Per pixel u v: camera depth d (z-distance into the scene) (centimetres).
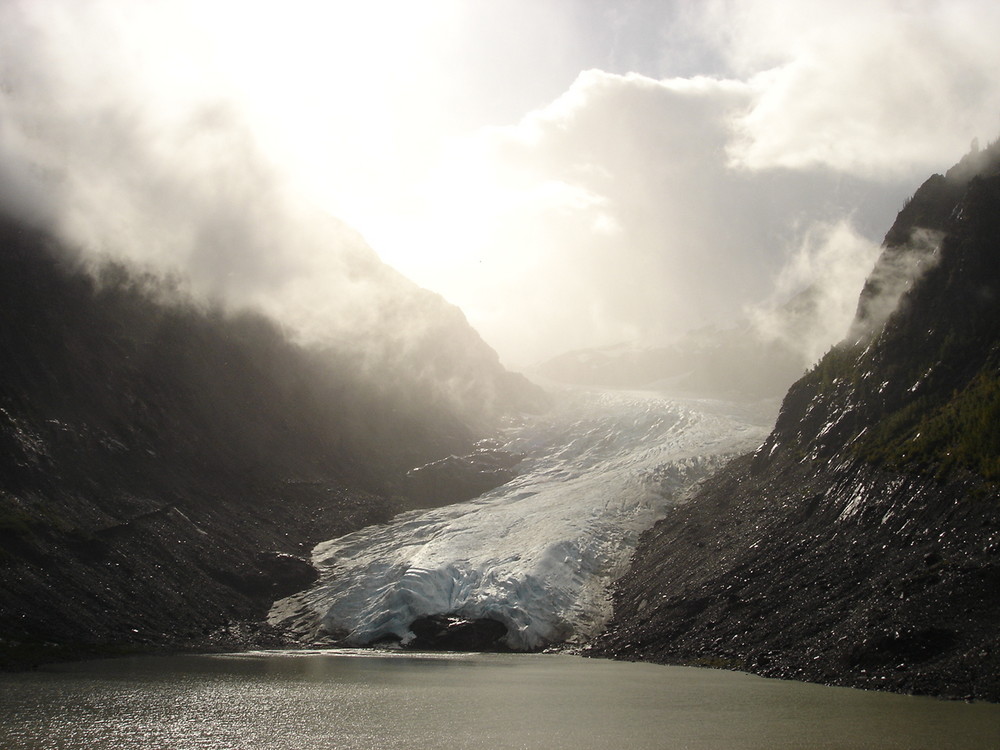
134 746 2983
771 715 3484
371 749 2992
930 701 3600
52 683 4162
